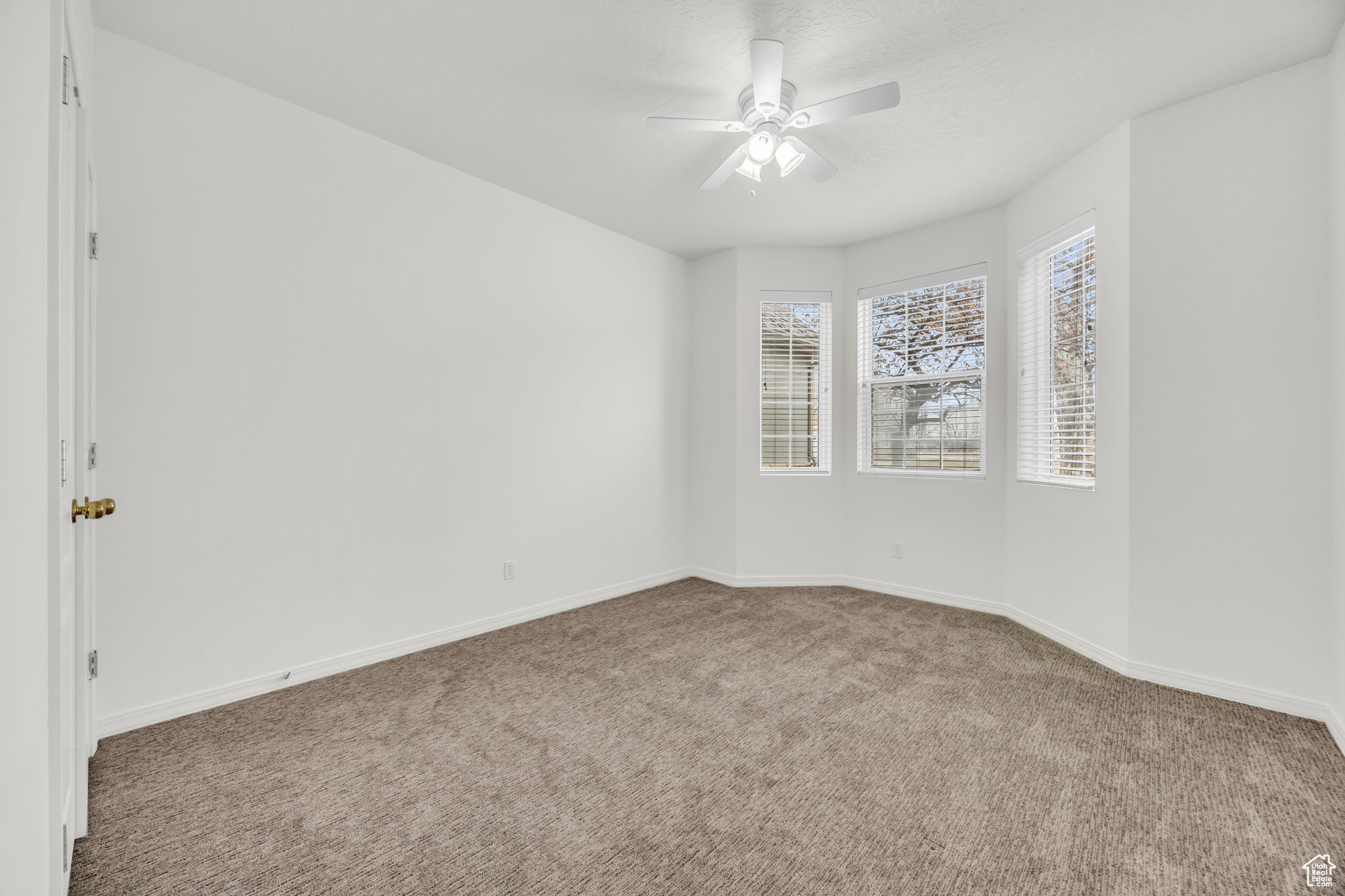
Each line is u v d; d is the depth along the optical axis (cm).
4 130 72
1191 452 253
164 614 223
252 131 246
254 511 246
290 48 221
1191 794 178
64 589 132
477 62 230
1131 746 207
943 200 361
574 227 386
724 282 456
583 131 281
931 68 232
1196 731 218
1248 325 240
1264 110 236
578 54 225
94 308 182
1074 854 152
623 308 422
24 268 79
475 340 329
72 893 136
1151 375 262
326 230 268
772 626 347
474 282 328
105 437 209
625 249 424
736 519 447
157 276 221
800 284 447
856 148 296
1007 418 367
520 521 354
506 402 346
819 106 217
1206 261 249
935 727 222
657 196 354
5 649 74
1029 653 301
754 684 262
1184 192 254
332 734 215
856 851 152
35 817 85
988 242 373
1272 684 236
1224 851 153
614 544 415
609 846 154
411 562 301
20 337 78
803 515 447
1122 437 273
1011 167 317
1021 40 215
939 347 402
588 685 261
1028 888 139
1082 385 306
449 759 197
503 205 343
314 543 265
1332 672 222
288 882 141
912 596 410
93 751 197
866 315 439
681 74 237
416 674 272
